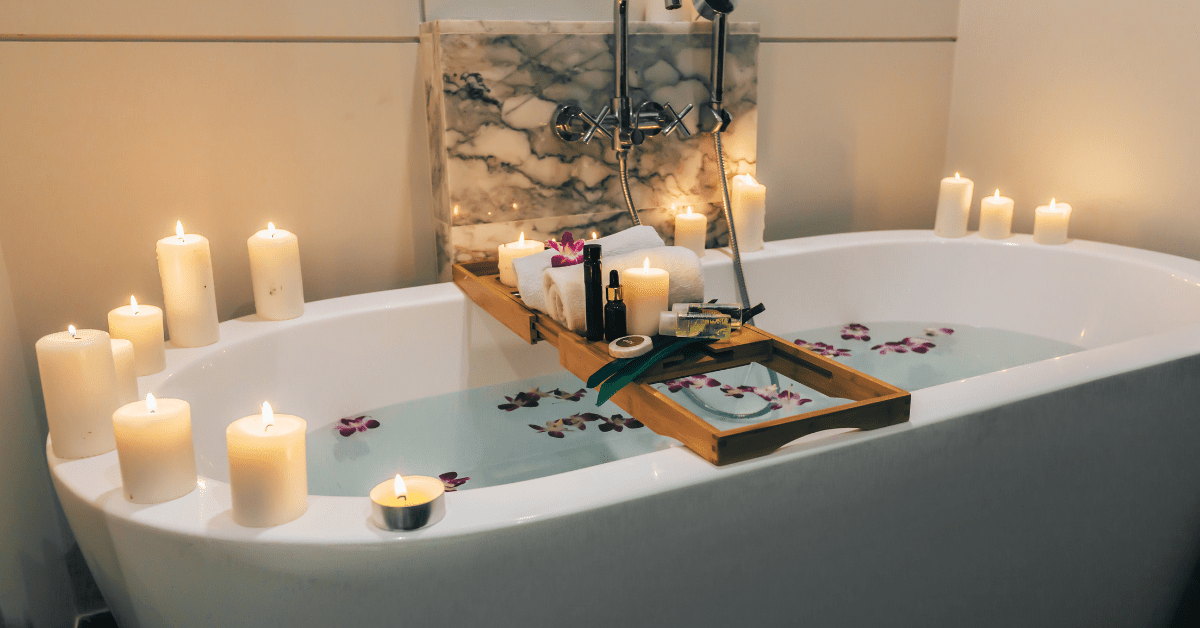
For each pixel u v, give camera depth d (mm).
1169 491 1204
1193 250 1707
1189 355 1140
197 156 1476
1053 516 1097
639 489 821
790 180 2064
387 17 1571
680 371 1077
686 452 896
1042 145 1994
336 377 1452
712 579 881
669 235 1855
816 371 1073
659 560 846
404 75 1616
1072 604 1176
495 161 1616
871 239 1948
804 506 904
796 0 1941
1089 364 1100
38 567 1306
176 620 845
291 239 1410
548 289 1231
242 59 1475
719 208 1899
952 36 2168
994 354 1691
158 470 834
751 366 1630
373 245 1665
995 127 2104
